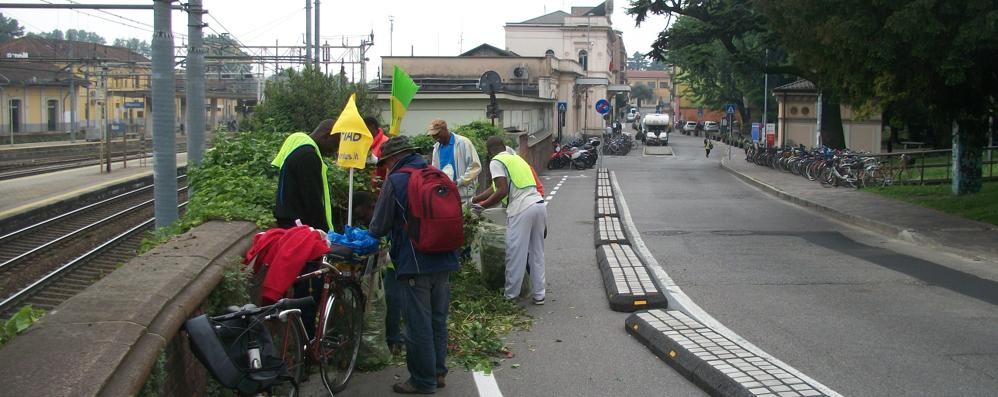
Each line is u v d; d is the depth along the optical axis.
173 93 13.49
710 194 25.70
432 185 5.79
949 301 9.25
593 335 7.84
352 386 6.18
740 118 85.06
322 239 5.62
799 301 9.27
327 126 7.30
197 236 5.85
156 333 3.86
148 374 3.61
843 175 25.55
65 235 19.95
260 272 5.68
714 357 6.46
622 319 8.51
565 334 7.88
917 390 6.00
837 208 19.30
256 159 8.79
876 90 17.66
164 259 5.00
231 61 42.50
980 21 13.00
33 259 17.23
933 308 8.87
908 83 16.19
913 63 14.99
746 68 35.34
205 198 7.59
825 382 6.19
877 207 19.16
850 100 19.64
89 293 4.18
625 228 16.48
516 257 8.86
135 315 3.87
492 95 22.92
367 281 6.43
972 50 13.56
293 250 5.35
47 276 14.95
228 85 62.91
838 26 14.59
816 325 8.08
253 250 5.50
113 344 3.51
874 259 12.47
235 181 7.77
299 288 5.70
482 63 56.97
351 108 7.11
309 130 21.95
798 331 7.83
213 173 8.58
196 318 4.21
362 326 6.40
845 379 6.27
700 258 12.61
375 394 6.00
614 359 7.00
